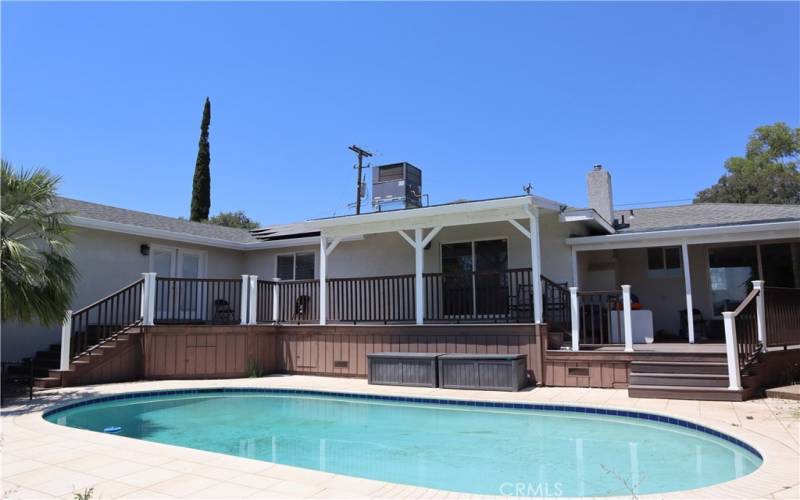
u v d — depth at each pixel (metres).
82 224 12.25
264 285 13.20
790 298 9.59
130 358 11.35
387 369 10.43
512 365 9.33
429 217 11.24
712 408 7.23
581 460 5.50
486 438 6.61
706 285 13.37
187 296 15.23
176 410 8.81
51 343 12.26
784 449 5.04
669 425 6.79
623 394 8.64
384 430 7.22
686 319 13.24
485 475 5.05
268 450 6.22
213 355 11.86
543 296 11.47
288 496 3.82
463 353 10.47
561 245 12.15
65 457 5.07
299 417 8.19
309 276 15.62
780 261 12.58
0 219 8.24
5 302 8.21
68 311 10.15
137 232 13.37
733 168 31.41
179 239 14.36
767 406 7.32
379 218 11.52
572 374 9.56
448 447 6.21
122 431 7.34
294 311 13.61
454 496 3.81
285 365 12.58
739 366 7.95
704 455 5.59
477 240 12.98
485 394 9.01
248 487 4.05
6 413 7.58
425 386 10.02
